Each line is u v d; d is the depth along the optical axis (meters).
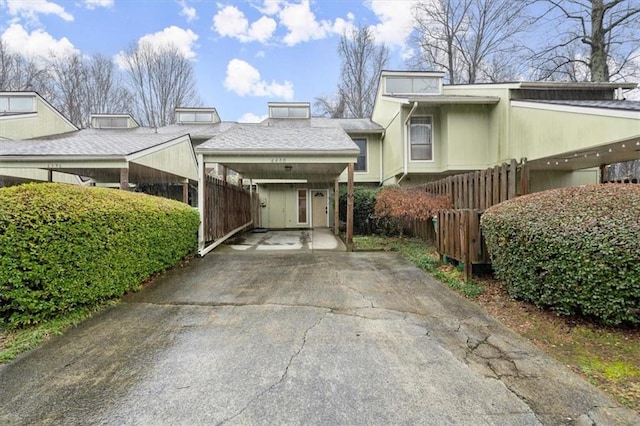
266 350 3.13
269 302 4.55
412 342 3.28
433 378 2.64
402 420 2.17
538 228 3.66
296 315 4.05
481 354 3.03
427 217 8.21
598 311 3.19
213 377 2.68
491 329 3.58
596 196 3.72
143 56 28.83
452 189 8.02
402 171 13.00
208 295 4.87
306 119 18.09
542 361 2.88
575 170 12.67
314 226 17.06
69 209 3.93
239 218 12.50
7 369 2.81
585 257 3.20
